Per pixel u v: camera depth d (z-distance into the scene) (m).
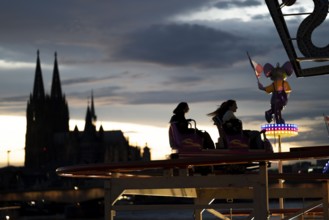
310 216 21.77
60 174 16.08
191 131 14.53
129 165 14.27
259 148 15.05
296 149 14.07
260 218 13.50
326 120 19.94
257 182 13.62
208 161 13.72
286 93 20.61
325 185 17.81
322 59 16.41
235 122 14.81
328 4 16.22
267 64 20.80
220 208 13.52
